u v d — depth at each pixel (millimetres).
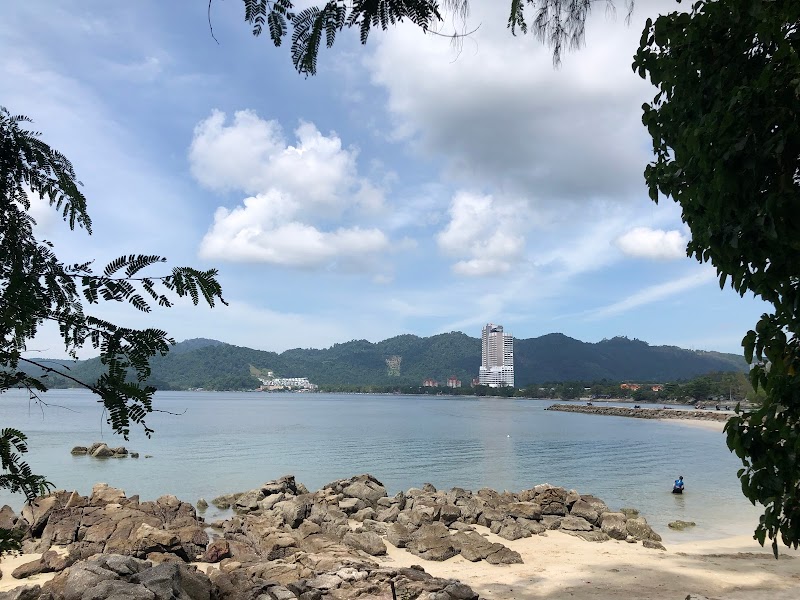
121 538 18453
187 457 53406
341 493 31422
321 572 15641
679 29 4148
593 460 56344
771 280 3504
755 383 3750
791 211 3193
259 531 21844
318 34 3904
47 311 2861
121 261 2859
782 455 3514
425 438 77188
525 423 113375
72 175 3850
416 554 20188
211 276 2988
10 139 3584
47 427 83938
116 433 2789
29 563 16297
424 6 3994
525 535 23297
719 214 3641
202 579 12219
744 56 3740
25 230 3414
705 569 18266
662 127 4465
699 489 39531
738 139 3381
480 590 15992
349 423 105688
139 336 2859
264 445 65438
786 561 19438
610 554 20500
